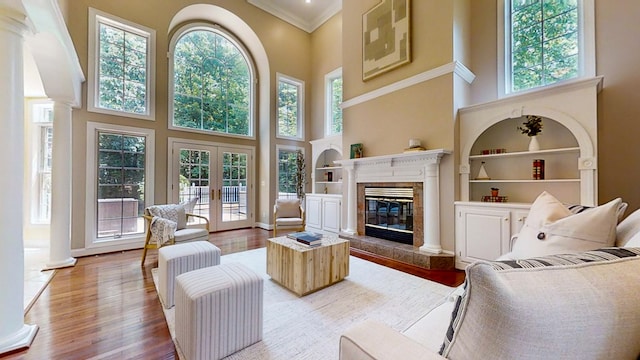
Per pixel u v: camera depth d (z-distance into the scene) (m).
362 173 4.48
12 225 1.76
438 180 3.49
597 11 2.89
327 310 2.27
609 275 0.64
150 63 4.72
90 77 4.06
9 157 1.75
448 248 3.40
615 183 2.74
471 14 3.83
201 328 1.57
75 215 3.91
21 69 1.85
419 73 3.70
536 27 3.34
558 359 0.58
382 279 2.97
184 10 5.20
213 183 5.77
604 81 2.82
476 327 0.63
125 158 4.46
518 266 0.64
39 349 1.76
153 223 3.40
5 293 1.72
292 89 6.75
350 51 4.80
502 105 3.14
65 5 3.66
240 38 6.32
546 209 1.63
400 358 0.74
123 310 2.28
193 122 5.57
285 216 5.22
